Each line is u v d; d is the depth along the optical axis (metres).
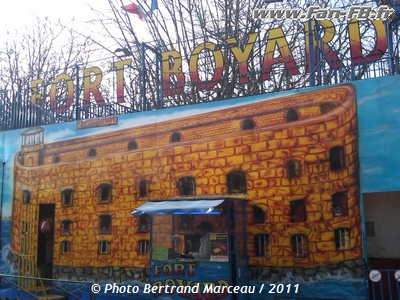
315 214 9.19
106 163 12.06
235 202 9.38
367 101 9.01
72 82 13.96
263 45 15.43
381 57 10.50
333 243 8.94
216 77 11.94
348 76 10.80
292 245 9.31
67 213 12.54
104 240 11.77
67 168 12.77
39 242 13.44
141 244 11.20
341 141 9.15
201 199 9.27
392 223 9.98
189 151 10.81
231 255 9.05
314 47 10.85
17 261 13.30
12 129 14.49
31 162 13.55
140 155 11.54
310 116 9.50
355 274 8.65
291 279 9.21
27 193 13.48
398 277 7.71
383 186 8.65
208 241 9.02
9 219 13.77
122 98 13.09
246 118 10.19
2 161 14.20
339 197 9.02
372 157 8.82
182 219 9.74
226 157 10.30
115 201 11.76
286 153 9.63
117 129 12.02
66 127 12.96
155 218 9.58
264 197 9.73
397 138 8.66
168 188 10.98
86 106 13.38
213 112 10.61
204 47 12.16
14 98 14.72
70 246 12.31
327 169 9.20
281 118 9.79
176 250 9.52
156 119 11.41
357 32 10.45
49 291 12.38
